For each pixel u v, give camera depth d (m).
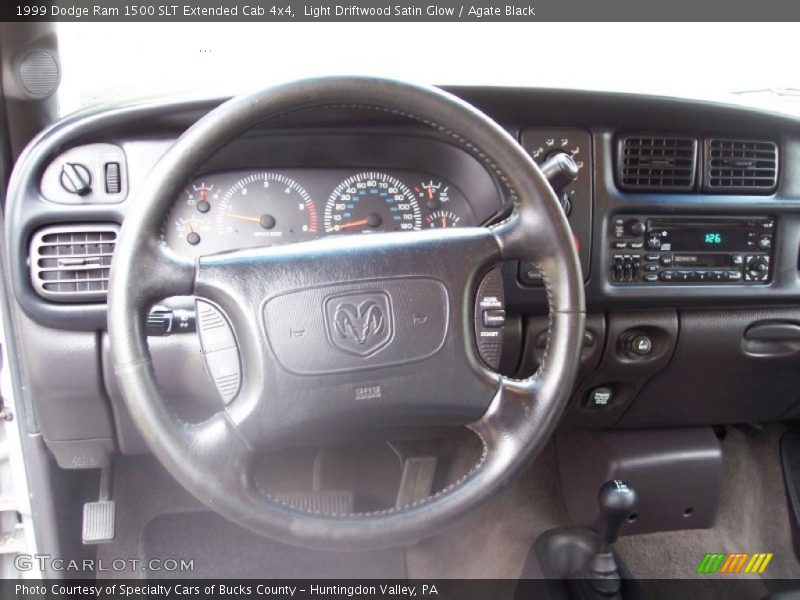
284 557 1.83
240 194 1.31
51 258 1.24
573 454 1.97
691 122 1.45
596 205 1.45
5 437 1.41
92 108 1.25
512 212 1.07
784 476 1.99
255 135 1.25
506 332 1.49
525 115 1.39
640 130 1.45
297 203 1.33
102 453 1.46
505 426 1.03
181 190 0.92
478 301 1.19
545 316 1.50
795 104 1.57
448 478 1.81
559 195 1.41
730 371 1.71
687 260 1.52
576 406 1.76
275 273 0.96
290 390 0.98
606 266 1.49
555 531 1.86
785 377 1.75
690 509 1.90
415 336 1.00
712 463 1.87
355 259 0.98
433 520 0.99
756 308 1.63
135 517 1.77
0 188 1.30
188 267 0.95
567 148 1.43
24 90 1.31
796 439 1.99
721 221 1.53
